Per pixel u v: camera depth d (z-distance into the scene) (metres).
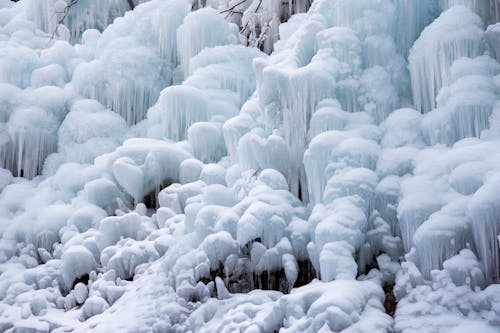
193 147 8.40
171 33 10.23
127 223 7.59
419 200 5.20
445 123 5.77
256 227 5.89
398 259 5.60
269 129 7.27
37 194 9.09
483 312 4.39
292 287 5.82
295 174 6.68
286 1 10.73
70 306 7.03
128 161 8.02
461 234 4.83
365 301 4.96
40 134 9.91
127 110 9.94
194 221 6.64
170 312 5.93
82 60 11.28
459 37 5.98
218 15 9.84
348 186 5.72
